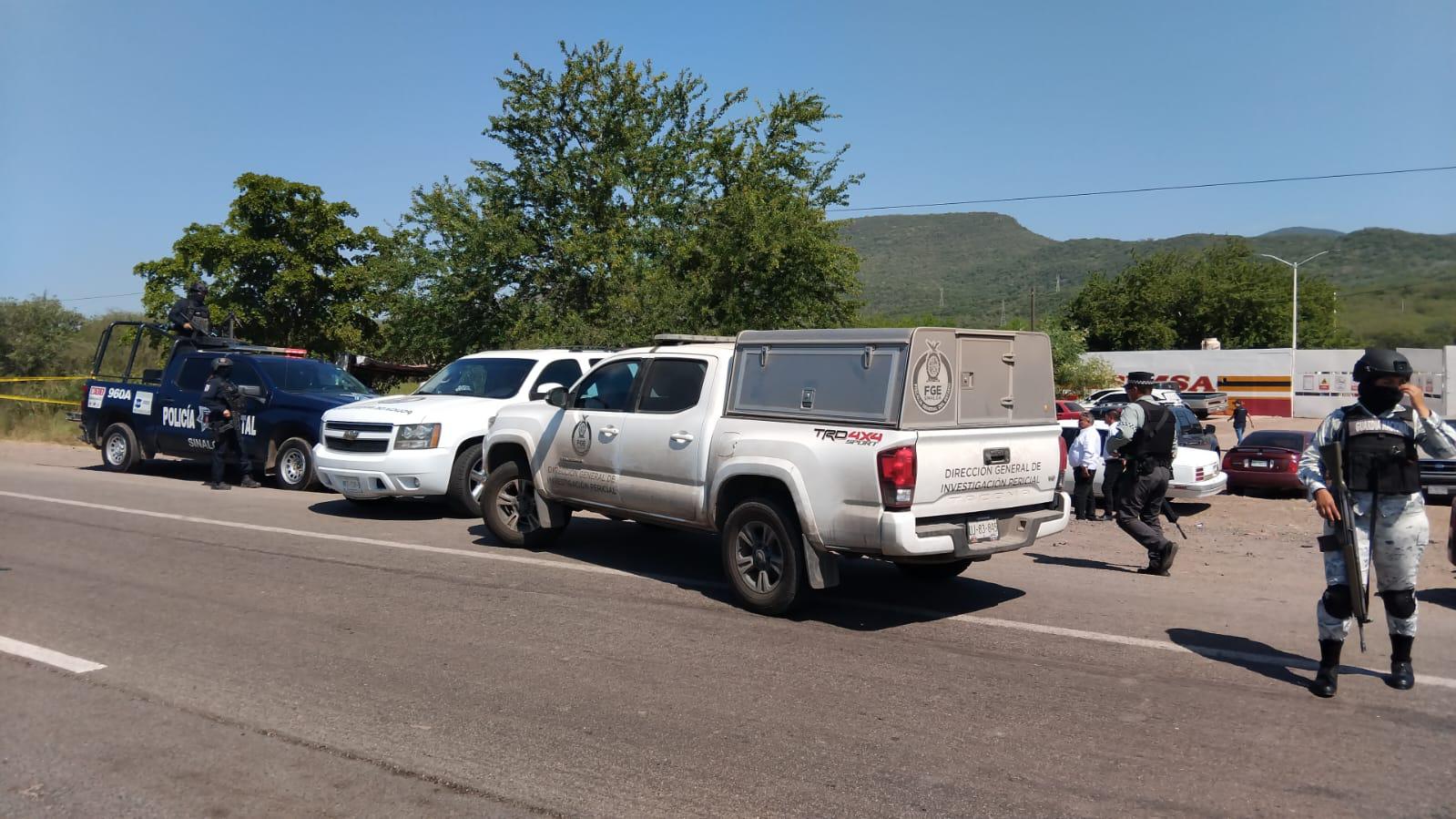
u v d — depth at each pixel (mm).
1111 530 12117
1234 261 71812
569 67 24172
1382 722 5039
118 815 3982
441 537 10250
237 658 6016
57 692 5398
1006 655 6188
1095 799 4129
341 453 11375
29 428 23453
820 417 6836
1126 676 5781
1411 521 5379
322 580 8117
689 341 8359
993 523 6867
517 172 24156
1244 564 9680
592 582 8133
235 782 4285
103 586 7875
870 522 6422
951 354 6746
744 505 7191
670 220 23688
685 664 5953
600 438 8469
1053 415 7562
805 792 4195
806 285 21750
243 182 30781
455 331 23875
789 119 23109
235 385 14516
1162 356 51594
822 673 5801
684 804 4082
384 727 4910
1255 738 4809
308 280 30469
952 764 4484
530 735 4809
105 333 17250
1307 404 49719
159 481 15117
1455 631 6930
